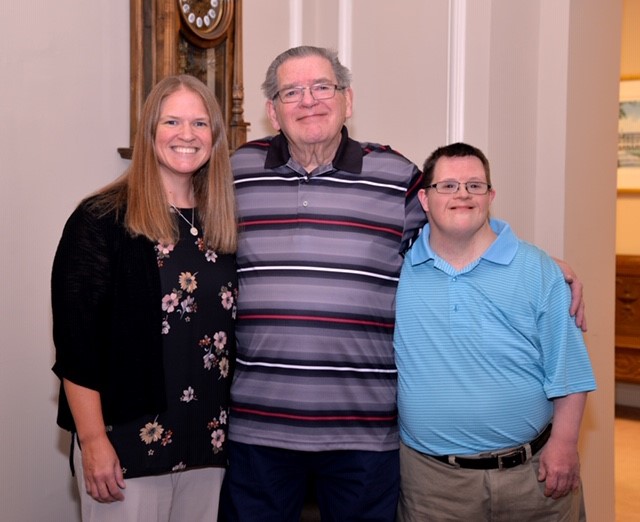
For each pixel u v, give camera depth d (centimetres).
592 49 348
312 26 344
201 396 201
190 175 204
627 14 593
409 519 217
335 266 209
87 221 190
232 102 283
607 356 365
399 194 216
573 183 340
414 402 209
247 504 215
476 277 206
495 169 319
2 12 225
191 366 199
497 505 207
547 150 339
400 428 218
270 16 321
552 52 336
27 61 232
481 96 317
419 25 329
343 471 212
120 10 259
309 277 208
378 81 340
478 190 203
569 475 207
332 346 206
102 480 189
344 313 207
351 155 216
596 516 361
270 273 210
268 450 213
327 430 207
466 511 209
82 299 188
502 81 320
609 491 368
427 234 215
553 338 207
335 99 211
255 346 210
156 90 197
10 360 234
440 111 326
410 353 210
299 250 210
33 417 241
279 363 207
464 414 204
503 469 207
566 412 209
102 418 191
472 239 209
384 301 213
